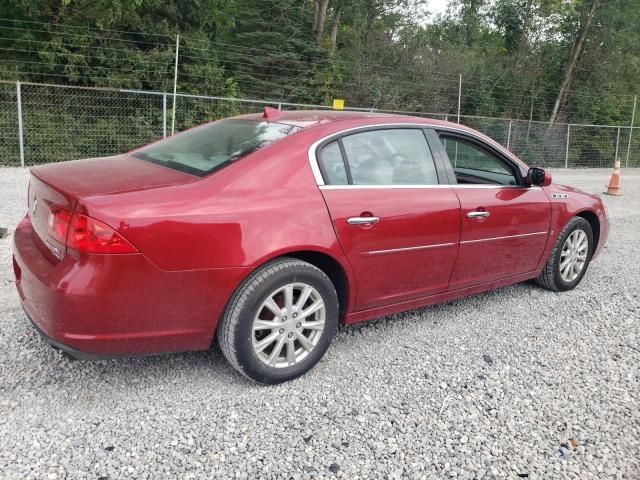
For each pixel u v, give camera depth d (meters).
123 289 2.62
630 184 15.57
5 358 3.22
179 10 17.67
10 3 14.47
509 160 4.42
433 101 20.83
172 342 2.83
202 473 2.42
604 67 25.94
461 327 4.15
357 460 2.58
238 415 2.85
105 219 2.56
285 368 3.14
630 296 5.04
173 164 3.25
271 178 3.10
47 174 3.06
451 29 31.42
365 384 3.24
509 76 24.44
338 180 3.35
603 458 2.71
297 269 3.06
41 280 2.66
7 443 2.51
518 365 3.60
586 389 3.34
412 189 3.67
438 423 2.91
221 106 16.70
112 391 2.99
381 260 3.48
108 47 15.39
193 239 2.75
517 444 2.78
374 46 24.30
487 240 4.11
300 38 20.31
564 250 4.92
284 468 2.49
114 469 2.40
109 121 15.09
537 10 26.78
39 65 14.60
